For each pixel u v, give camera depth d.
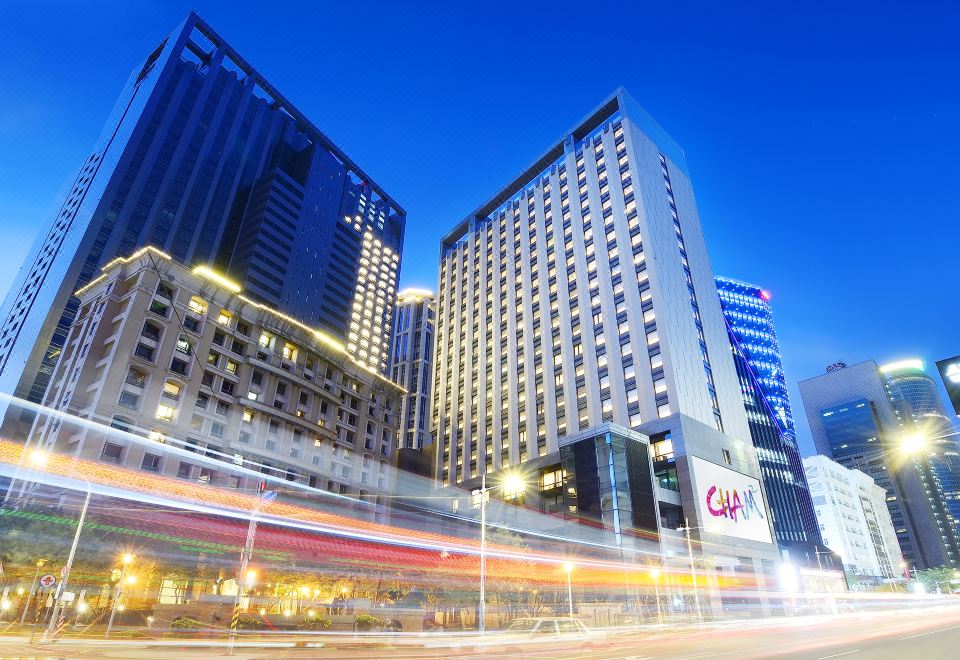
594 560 67.50
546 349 105.94
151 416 67.19
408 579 54.47
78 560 45.41
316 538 60.16
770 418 140.50
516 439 102.88
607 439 75.50
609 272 100.06
